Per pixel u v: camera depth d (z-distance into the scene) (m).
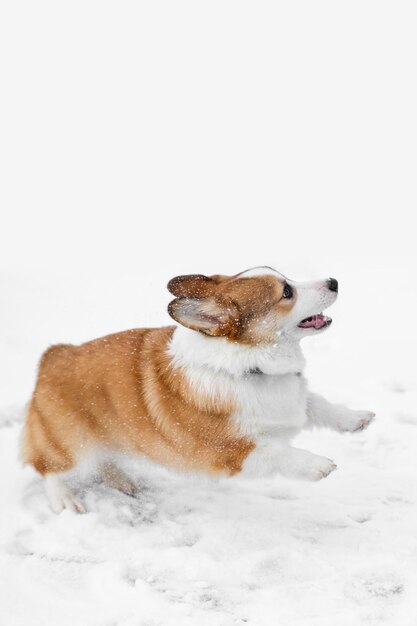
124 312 8.23
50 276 9.87
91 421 4.50
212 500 4.65
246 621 3.40
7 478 4.85
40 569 3.85
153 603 3.52
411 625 3.23
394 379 6.29
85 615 3.44
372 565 3.75
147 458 4.52
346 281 9.18
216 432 4.18
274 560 3.88
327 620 3.29
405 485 4.74
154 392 4.32
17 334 7.49
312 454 4.17
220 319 4.05
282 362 4.17
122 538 4.18
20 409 5.85
